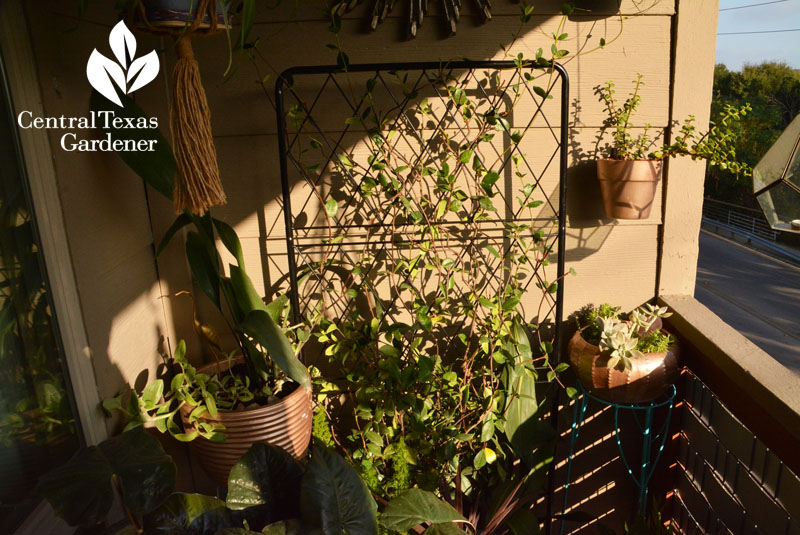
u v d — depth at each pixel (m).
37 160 1.10
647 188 1.64
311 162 1.75
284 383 1.60
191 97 1.08
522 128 1.74
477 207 1.80
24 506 1.06
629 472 1.89
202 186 1.12
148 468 1.03
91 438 1.25
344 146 1.74
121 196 1.47
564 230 1.68
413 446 1.73
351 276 1.85
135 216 1.56
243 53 1.65
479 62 1.54
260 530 1.10
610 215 1.70
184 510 1.08
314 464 1.10
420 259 1.84
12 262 1.05
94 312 1.29
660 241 1.85
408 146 1.75
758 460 1.47
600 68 1.70
